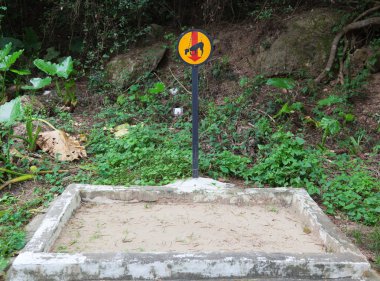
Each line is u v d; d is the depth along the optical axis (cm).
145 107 739
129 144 563
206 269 314
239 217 417
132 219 409
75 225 396
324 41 777
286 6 869
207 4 891
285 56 769
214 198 446
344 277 319
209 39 467
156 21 962
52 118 670
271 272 316
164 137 607
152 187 454
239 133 625
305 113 694
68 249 351
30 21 957
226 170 518
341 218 447
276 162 518
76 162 556
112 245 358
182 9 955
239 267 315
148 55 830
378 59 748
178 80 798
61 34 938
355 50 775
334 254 327
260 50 802
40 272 308
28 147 568
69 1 876
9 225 414
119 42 880
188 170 517
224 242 366
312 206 415
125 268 311
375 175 541
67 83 729
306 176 511
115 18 882
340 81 740
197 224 399
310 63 765
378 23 762
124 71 805
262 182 509
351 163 566
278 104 703
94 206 437
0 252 359
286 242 370
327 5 858
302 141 530
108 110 718
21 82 802
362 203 469
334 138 646
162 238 371
